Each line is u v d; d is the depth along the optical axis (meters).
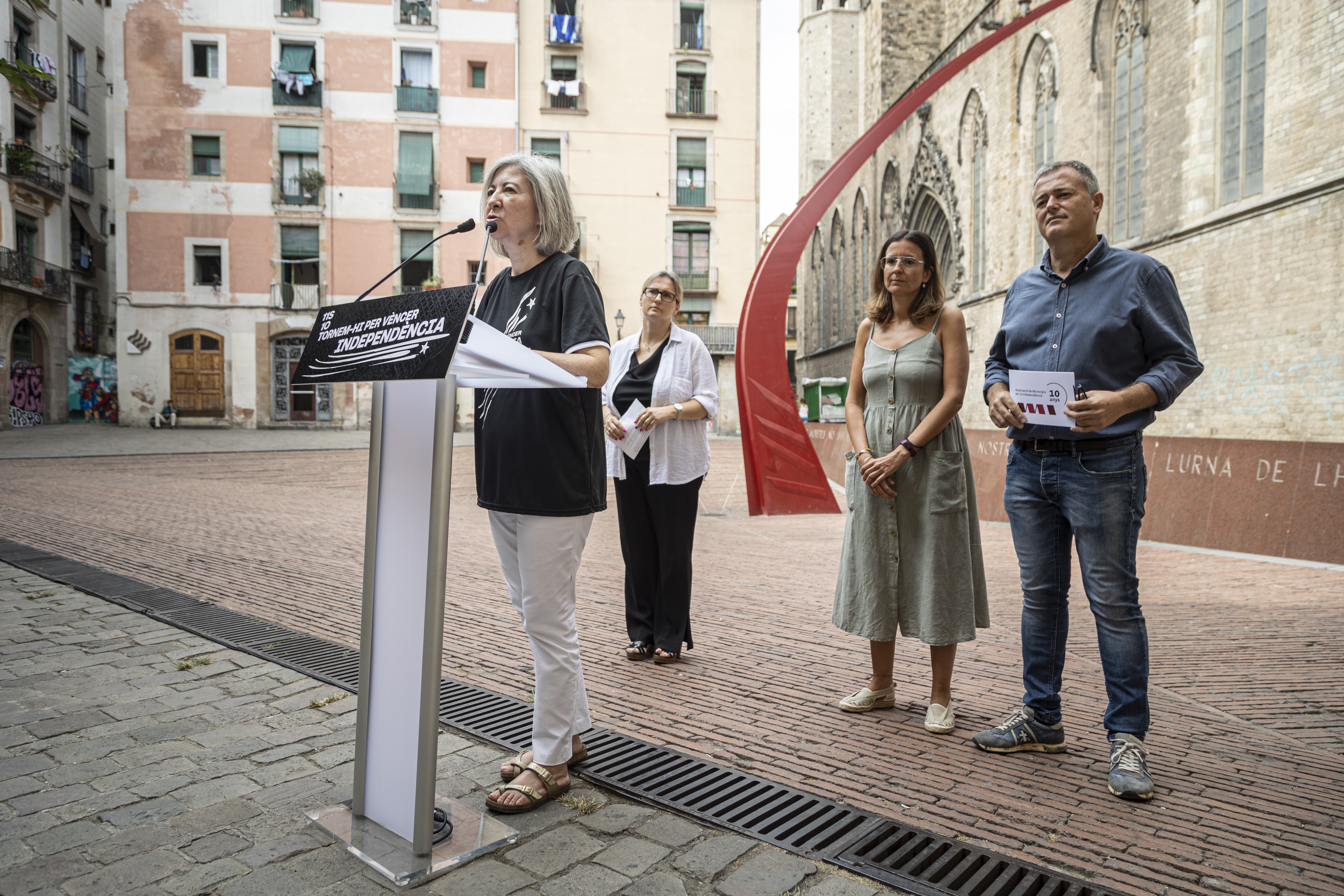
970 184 16.30
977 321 15.95
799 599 4.98
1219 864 1.91
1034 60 13.58
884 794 2.28
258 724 2.70
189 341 27.06
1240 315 8.94
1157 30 10.36
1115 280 2.47
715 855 1.92
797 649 3.85
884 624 2.90
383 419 1.99
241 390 27.19
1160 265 2.44
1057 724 2.62
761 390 9.89
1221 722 2.91
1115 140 11.38
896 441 2.85
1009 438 2.71
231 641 3.62
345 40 27.33
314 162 27.42
